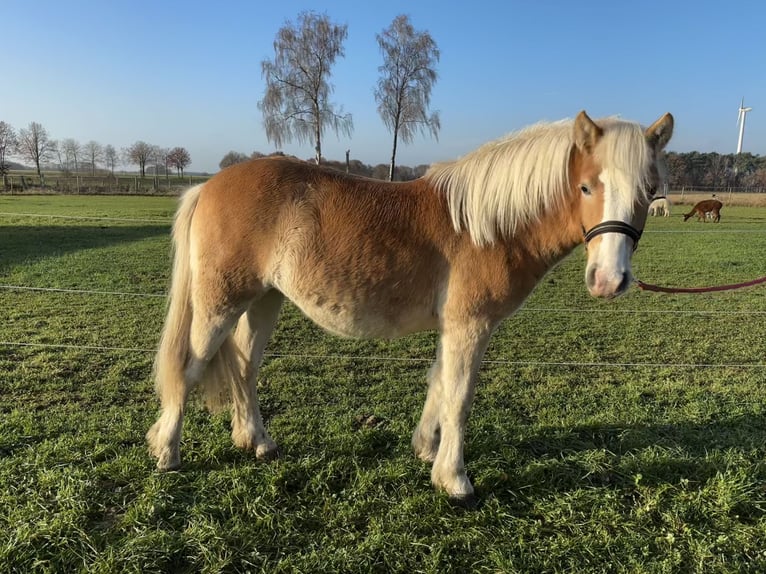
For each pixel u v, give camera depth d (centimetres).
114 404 353
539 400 384
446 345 248
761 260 1034
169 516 236
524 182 232
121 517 235
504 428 332
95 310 587
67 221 1445
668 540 229
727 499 251
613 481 275
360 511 245
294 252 244
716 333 557
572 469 282
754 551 226
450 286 242
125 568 201
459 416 252
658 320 606
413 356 481
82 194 2950
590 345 518
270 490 254
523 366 455
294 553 219
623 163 207
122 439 300
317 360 457
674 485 268
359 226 240
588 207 220
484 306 241
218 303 255
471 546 227
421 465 285
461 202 239
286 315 601
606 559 221
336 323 256
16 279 723
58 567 203
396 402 373
